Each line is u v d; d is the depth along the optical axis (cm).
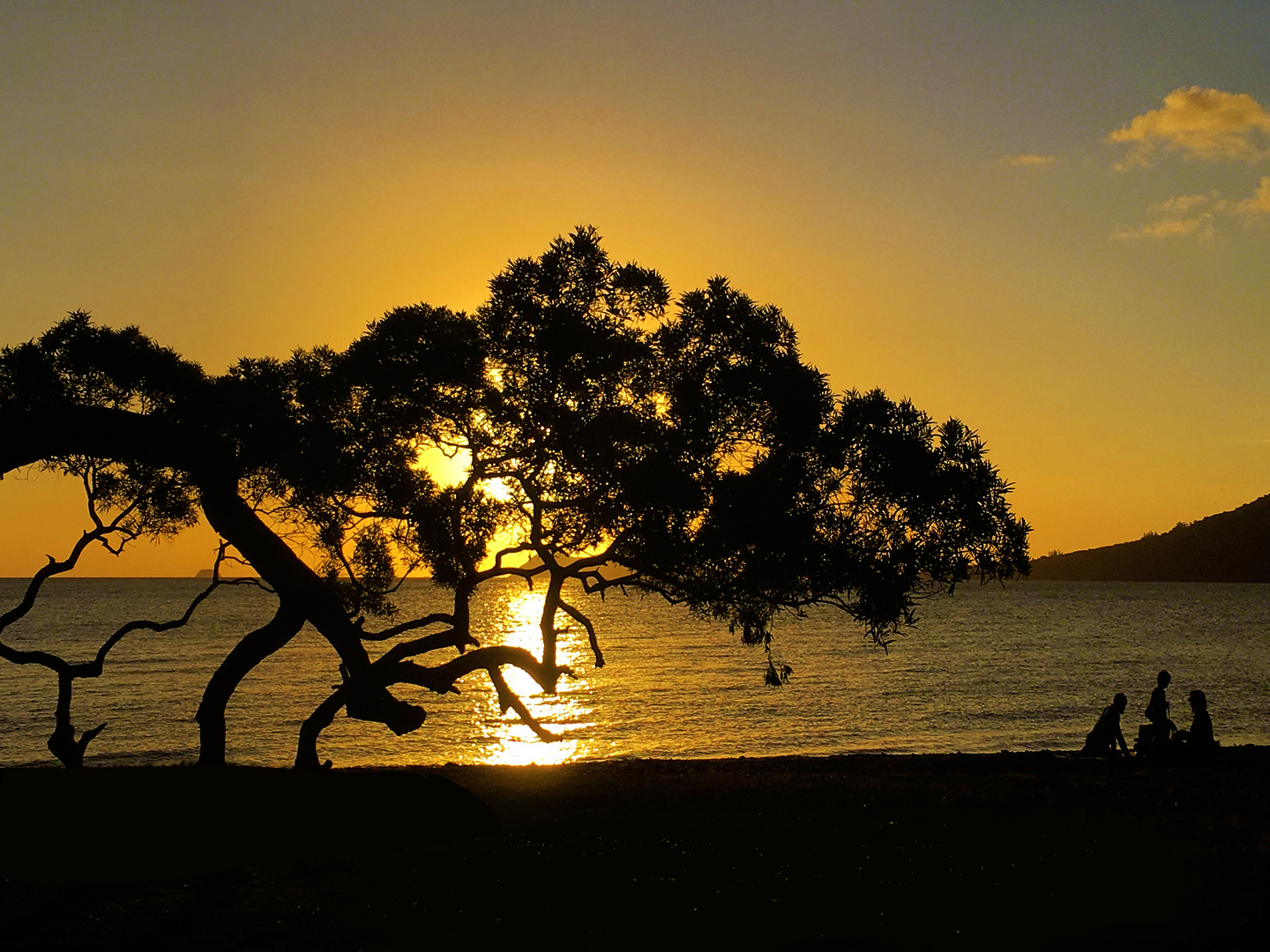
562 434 1603
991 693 4959
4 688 5288
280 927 863
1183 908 928
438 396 1672
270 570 1642
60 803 1119
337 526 1842
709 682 5497
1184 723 3825
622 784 1825
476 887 1002
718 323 1650
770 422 1622
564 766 2316
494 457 1691
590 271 1675
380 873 1054
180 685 5403
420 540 1681
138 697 4847
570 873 1059
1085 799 1556
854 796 1596
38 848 1043
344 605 1858
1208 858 1119
